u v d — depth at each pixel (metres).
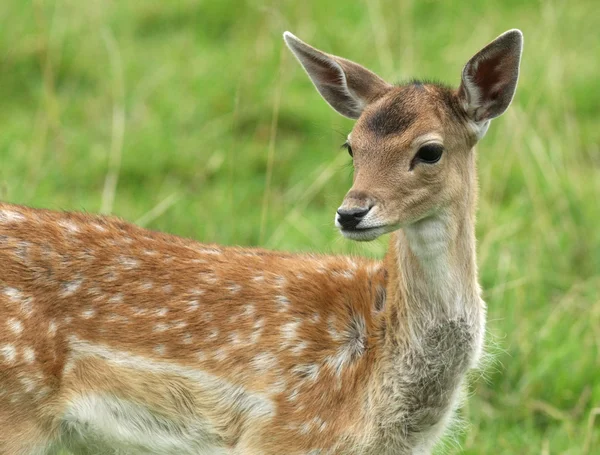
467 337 9.55
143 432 9.81
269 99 17.47
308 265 10.15
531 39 19.27
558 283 14.00
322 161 16.42
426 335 9.46
